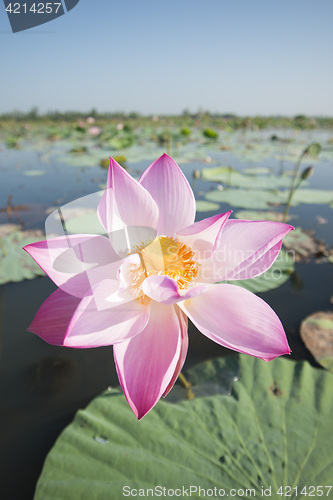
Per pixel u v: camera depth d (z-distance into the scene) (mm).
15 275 636
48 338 345
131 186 340
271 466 342
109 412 389
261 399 398
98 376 453
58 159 2135
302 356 458
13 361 473
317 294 582
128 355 323
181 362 332
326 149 2809
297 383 412
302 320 517
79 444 361
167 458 350
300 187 1349
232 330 331
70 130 4750
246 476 337
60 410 410
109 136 3275
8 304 572
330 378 414
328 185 1419
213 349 486
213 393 407
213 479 335
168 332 331
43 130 6020
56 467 344
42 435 385
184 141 3383
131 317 326
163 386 311
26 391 432
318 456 348
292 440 361
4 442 378
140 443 362
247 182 1400
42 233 831
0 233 837
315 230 863
